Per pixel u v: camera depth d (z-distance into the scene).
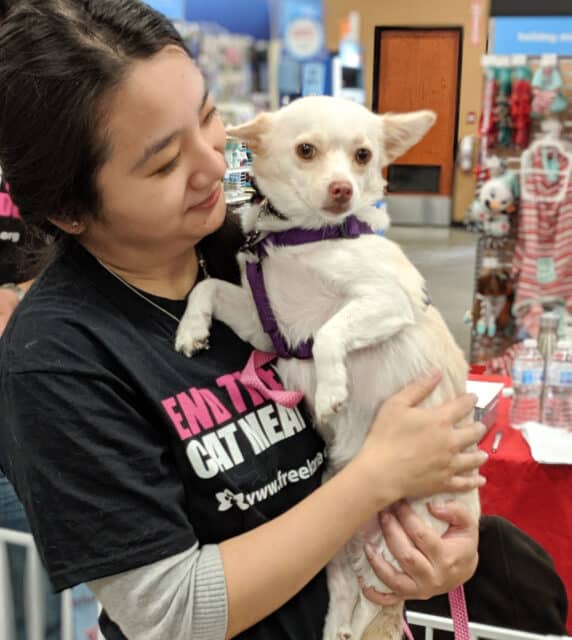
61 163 0.91
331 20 2.39
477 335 4.02
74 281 1.01
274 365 1.26
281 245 1.29
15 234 1.86
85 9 0.90
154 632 0.86
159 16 0.95
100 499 0.86
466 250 4.97
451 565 1.13
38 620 1.50
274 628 1.02
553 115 3.66
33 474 0.85
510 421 2.45
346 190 1.25
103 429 0.89
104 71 0.87
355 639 1.24
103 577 0.85
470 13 2.24
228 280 1.37
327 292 1.28
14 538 1.49
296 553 0.92
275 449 1.07
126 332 1.00
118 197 0.94
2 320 1.73
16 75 0.89
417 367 1.31
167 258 1.09
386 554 1.25
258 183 1.38
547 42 2.58
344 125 1.36
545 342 2.58
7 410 0.89
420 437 1.06
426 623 1.35
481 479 1.15
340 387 1.20
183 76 0.92
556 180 3.67
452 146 2.68
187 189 0.99
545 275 3.77
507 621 1.53
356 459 1.03
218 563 0.89
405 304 1.27
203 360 1.09
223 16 2.46
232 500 0.99
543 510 2.19
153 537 0.87
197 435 0.99
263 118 1.39
